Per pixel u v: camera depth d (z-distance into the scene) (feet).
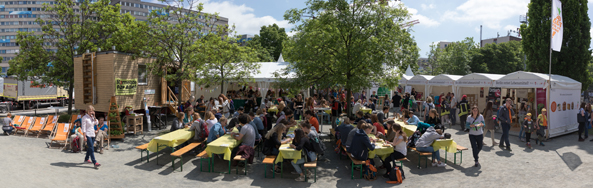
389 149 23.47
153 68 45.83
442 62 160.86
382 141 25.76
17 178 21.34
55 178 22.40
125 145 35.14
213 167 25.27
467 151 32.50
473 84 49.44
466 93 63.05
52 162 26.96
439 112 54.13
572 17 58.34
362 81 34.78
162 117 55.98
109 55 43.01
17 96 83.51
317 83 37.91
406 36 35.99
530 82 40.11
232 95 74.28
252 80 63.31
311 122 32.76
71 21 62.85
